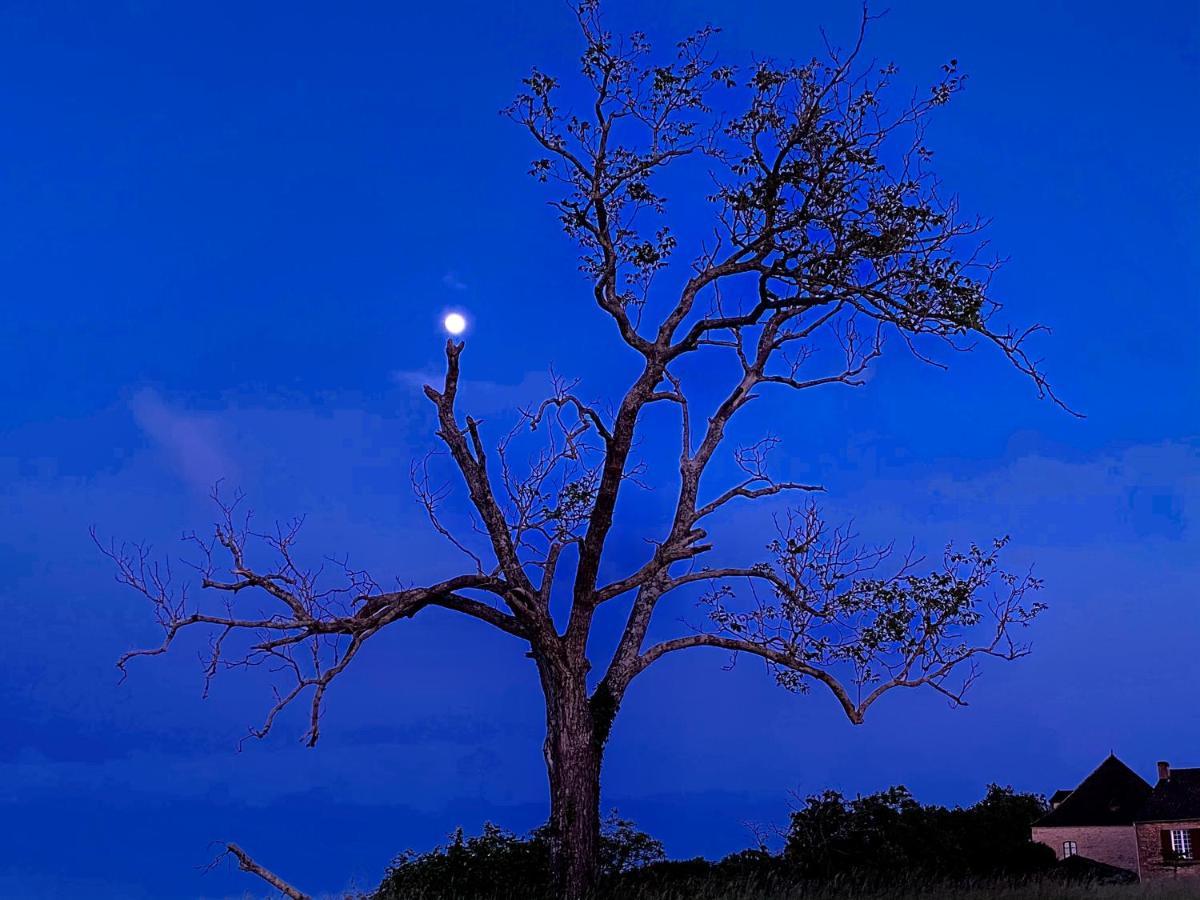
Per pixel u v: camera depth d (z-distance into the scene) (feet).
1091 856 203.10
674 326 69.31
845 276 66.59
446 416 68.74
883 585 68.03
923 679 67.87
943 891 76.02
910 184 66.64
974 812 97.50
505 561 66.74
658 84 68.33
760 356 73.10
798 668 68.39
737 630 70.03
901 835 87.04
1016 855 94.12
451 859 73.00
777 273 68.08
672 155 69.67
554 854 63.87
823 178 66.18
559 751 65.21
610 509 66.39
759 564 69.46
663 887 71.82
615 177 69.05
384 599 62.13
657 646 69.97
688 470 72.95
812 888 74.33
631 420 67.31
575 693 65.72
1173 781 191.93
